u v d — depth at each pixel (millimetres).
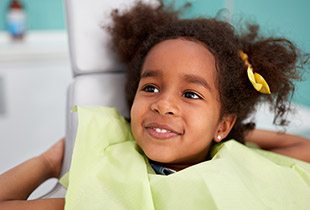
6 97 1666
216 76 811
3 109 1675
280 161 872
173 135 761
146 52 877
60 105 1786
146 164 776
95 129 809
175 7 1139
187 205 674
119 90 980
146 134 771
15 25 1863
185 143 771
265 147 1025
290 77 905
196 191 686
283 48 913
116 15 964
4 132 1697
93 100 953
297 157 963
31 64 1683
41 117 1761
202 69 790
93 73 982
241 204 674
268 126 1290
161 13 989
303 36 1479
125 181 717
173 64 780
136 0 991
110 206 683
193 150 790
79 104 939
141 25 958
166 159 766
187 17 1092
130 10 973
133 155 777
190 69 777
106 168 756
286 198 750
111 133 830
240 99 873
